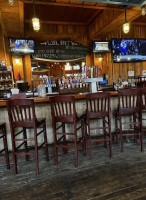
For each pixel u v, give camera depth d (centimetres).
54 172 218
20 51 578
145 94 267
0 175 220
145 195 165
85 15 579
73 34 664
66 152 278
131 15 433
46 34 635
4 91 571
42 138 295
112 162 237
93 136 304
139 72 740
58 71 964
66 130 303
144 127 334
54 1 348
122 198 162
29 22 593
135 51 695
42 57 634
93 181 193
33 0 330
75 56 673
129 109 262
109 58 702
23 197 173
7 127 278
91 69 346
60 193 175
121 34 702
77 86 466
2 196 176
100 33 587
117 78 715
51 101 227
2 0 329
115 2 331
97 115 245
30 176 212
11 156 270
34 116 214
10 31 552
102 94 239
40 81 648
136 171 209
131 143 306
